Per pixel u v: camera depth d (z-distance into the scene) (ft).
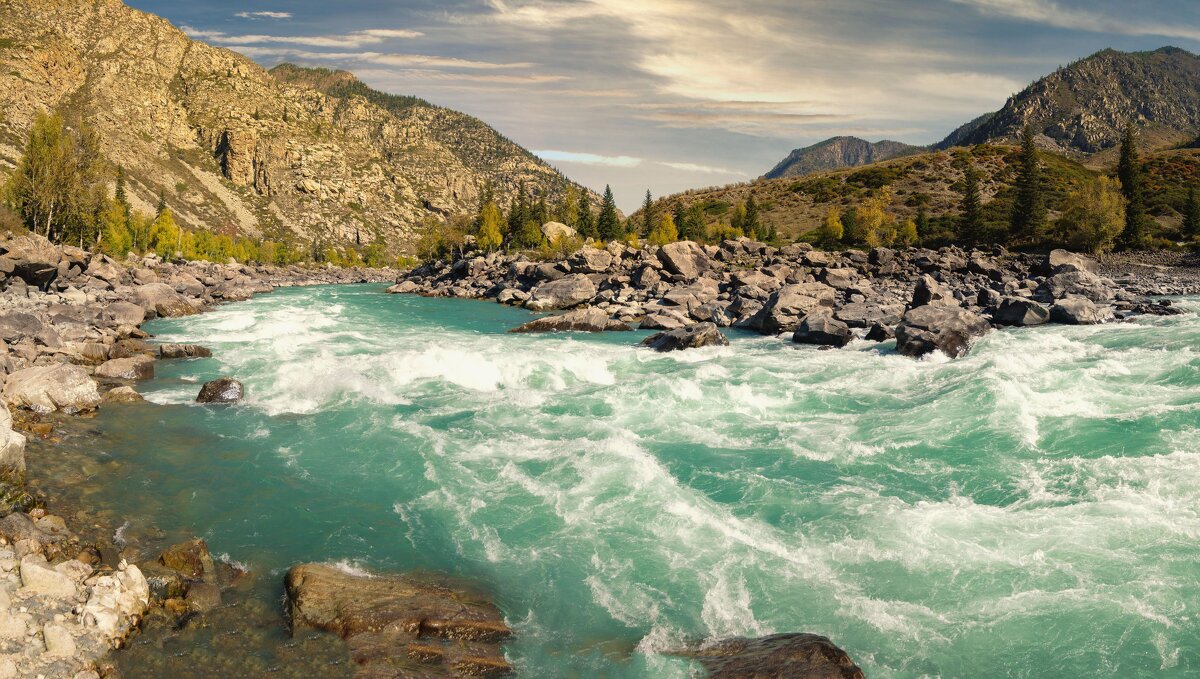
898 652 32.24
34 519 41.73
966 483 51.31
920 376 84.17
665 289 212.64
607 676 30.53
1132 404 66.18
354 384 80.94
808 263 268.82
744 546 42.50
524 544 43.24
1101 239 302.04
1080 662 31.14
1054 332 115.34
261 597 35.99
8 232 169.37
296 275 467.11
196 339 126.31
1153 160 472.03
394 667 29.89
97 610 30.99
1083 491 48.08
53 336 99.81
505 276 283.79
